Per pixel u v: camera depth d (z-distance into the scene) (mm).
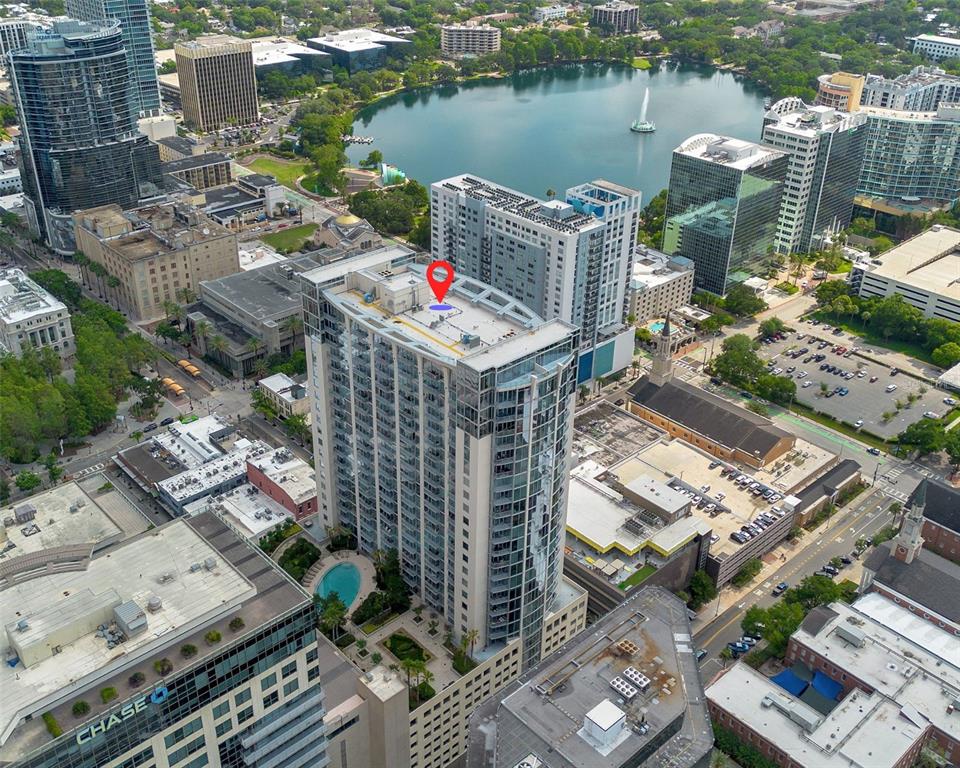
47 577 177750
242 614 175500
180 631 167375
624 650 197625
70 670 157750
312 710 192750
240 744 179875
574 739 177875
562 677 191375
